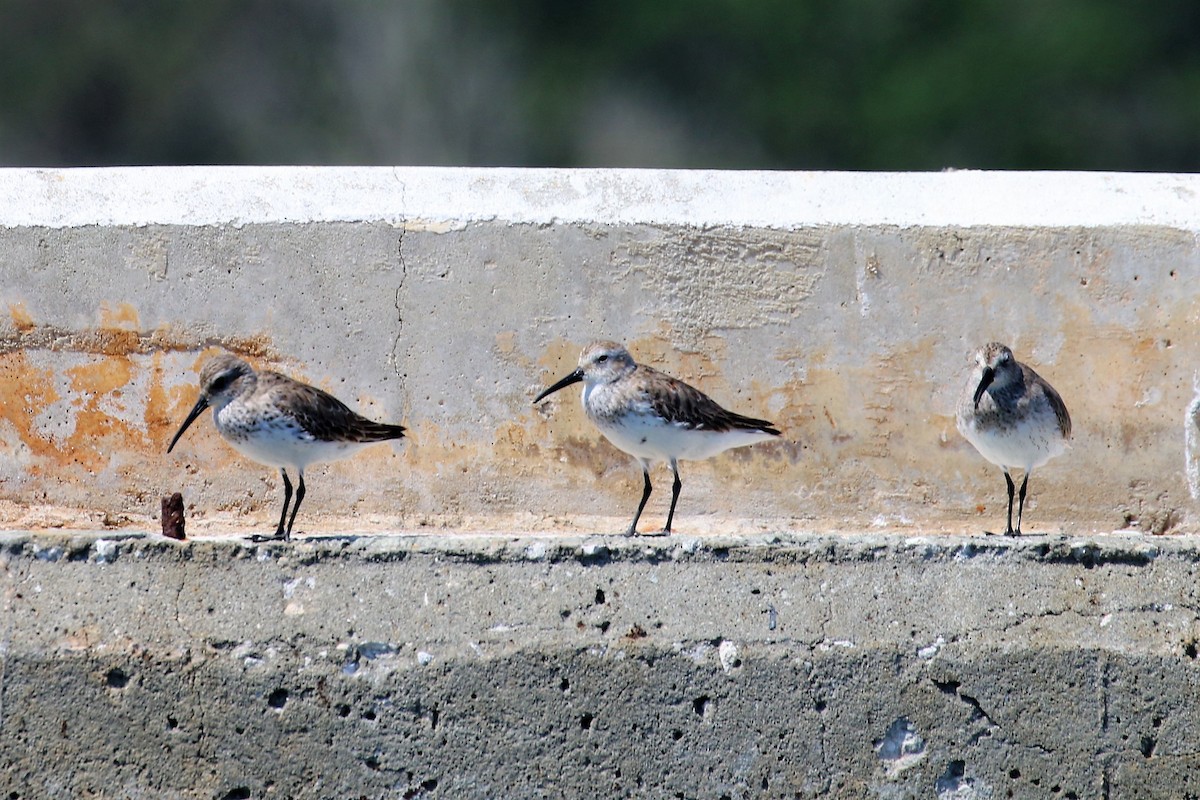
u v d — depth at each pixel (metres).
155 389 12.85
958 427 11.99
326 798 9.79
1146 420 12.93
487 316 12.85
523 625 9.94
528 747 9.86
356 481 12.96
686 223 12.83
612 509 13.02
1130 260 12.84
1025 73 27.83
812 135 28.39
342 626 9.89
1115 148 27.88
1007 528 12.71
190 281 12.80
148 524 12.91
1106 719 10.02
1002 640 10.02
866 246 12.87
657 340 12.85
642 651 9.91
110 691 9.77
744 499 13.02
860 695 9.97
